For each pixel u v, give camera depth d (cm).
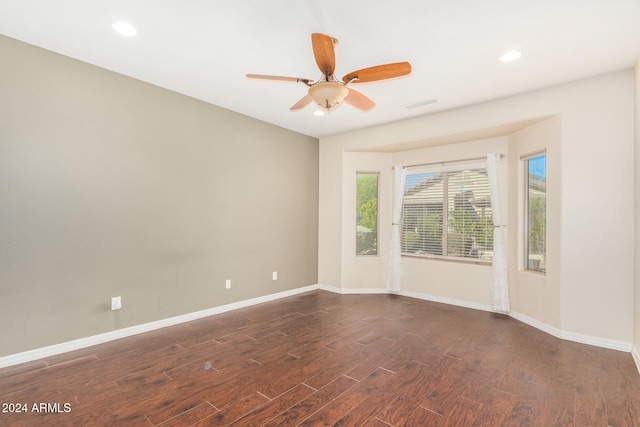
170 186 353
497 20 221
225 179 409
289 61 285
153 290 340
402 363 267
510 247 406
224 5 208
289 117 439
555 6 205
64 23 231
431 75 304
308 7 209
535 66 286
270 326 356
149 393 219
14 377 238
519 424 189
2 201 250
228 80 327
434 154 476
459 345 305
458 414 198
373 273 521
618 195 293
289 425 187
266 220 461
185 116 366
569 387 230
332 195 531
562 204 320
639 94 266
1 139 249
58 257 277
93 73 296
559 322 324
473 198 446
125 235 318
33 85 263
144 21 228
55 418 191
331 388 227
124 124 316
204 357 276
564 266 319
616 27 227
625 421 192
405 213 513
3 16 223
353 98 260
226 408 203
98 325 301
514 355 283
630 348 289
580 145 311
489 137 424
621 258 293
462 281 446
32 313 265
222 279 406
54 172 274
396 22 224
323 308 429
